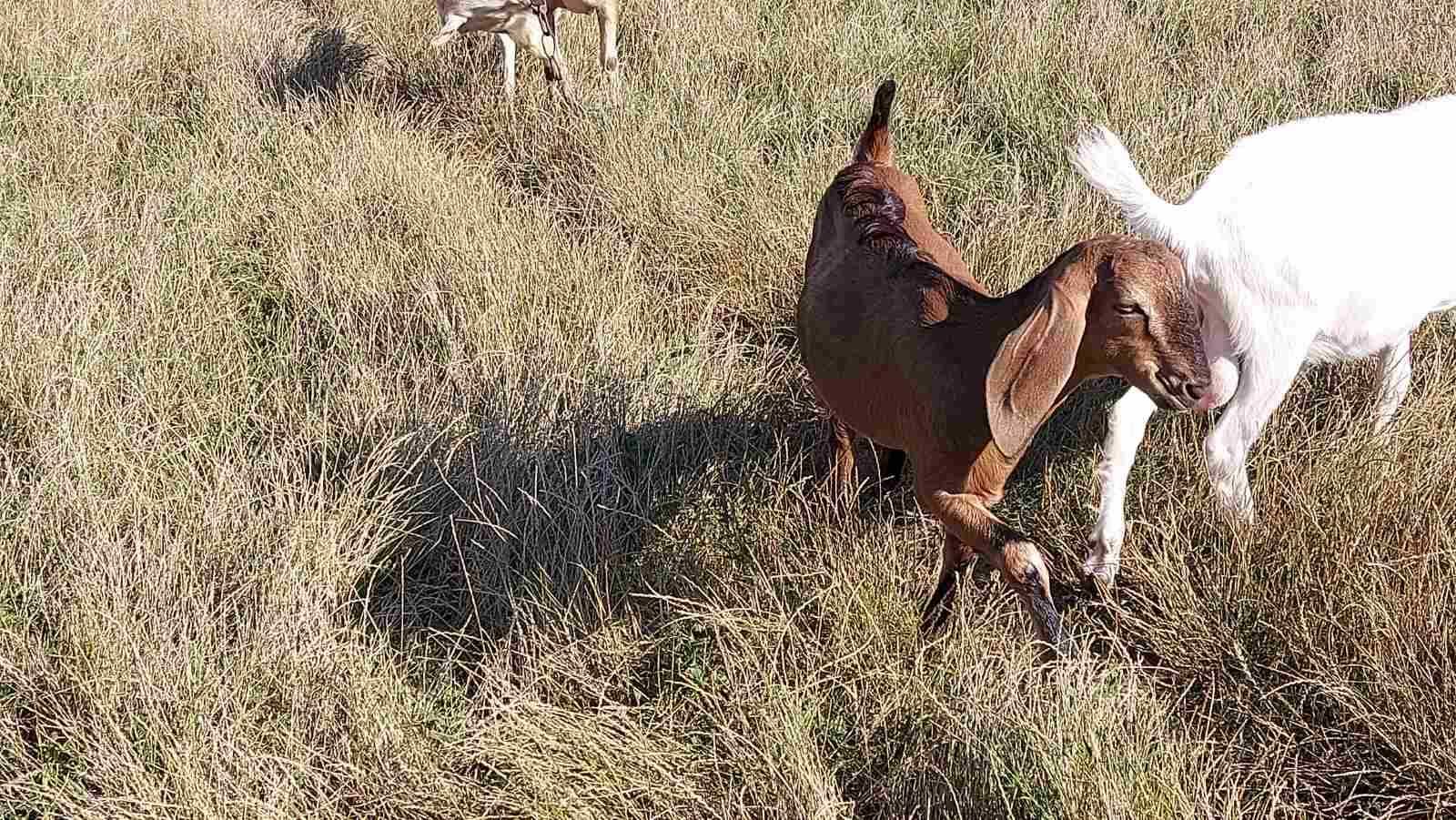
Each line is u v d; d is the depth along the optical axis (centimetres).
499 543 417
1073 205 546
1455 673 328
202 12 883
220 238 600
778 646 365
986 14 763
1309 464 400
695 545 416
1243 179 388
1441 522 361
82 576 375
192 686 353
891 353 362
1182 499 407
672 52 745
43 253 554
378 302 541
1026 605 330
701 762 342
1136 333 303
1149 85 654
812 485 443
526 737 343
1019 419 306
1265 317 382
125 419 458
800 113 670
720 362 510
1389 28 697
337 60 811
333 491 427
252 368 514
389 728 347
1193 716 356
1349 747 338
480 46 799
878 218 401
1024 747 321
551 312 526
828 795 325
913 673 356
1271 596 367
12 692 365
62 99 733
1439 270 402
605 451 448
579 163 663
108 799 324
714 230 573
